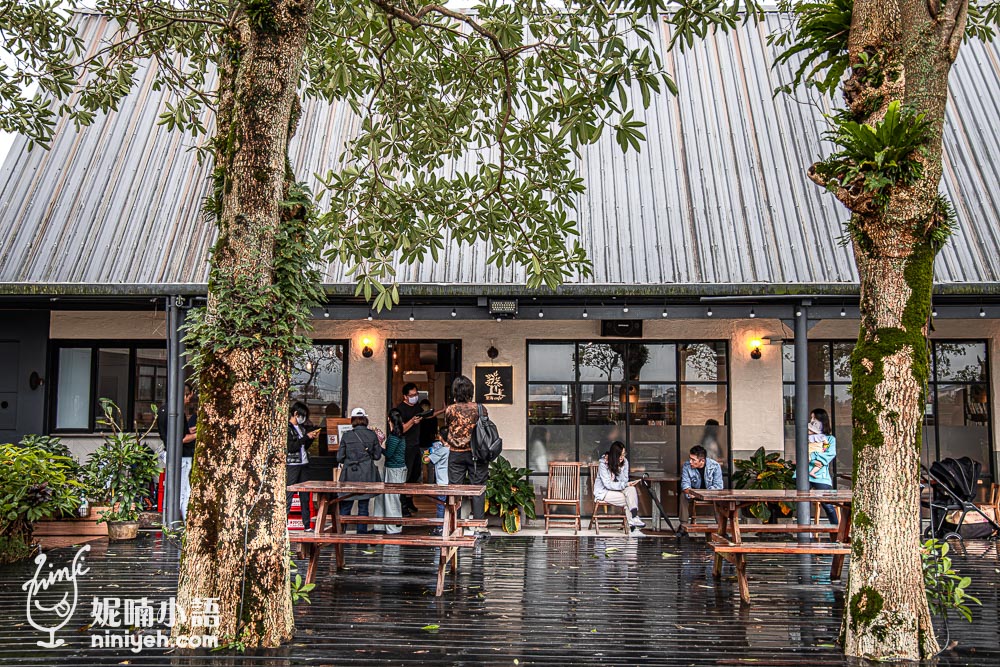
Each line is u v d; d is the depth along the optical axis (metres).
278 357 5.21
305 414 10.31
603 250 10.16
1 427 11.24
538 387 11.74
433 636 5.54
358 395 11.76
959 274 9.52
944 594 5.89
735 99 12.06
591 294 9.51
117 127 11.95
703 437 11.63
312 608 6.28
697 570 7.96
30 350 11.30
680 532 10.28
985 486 11.46
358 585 7.15
